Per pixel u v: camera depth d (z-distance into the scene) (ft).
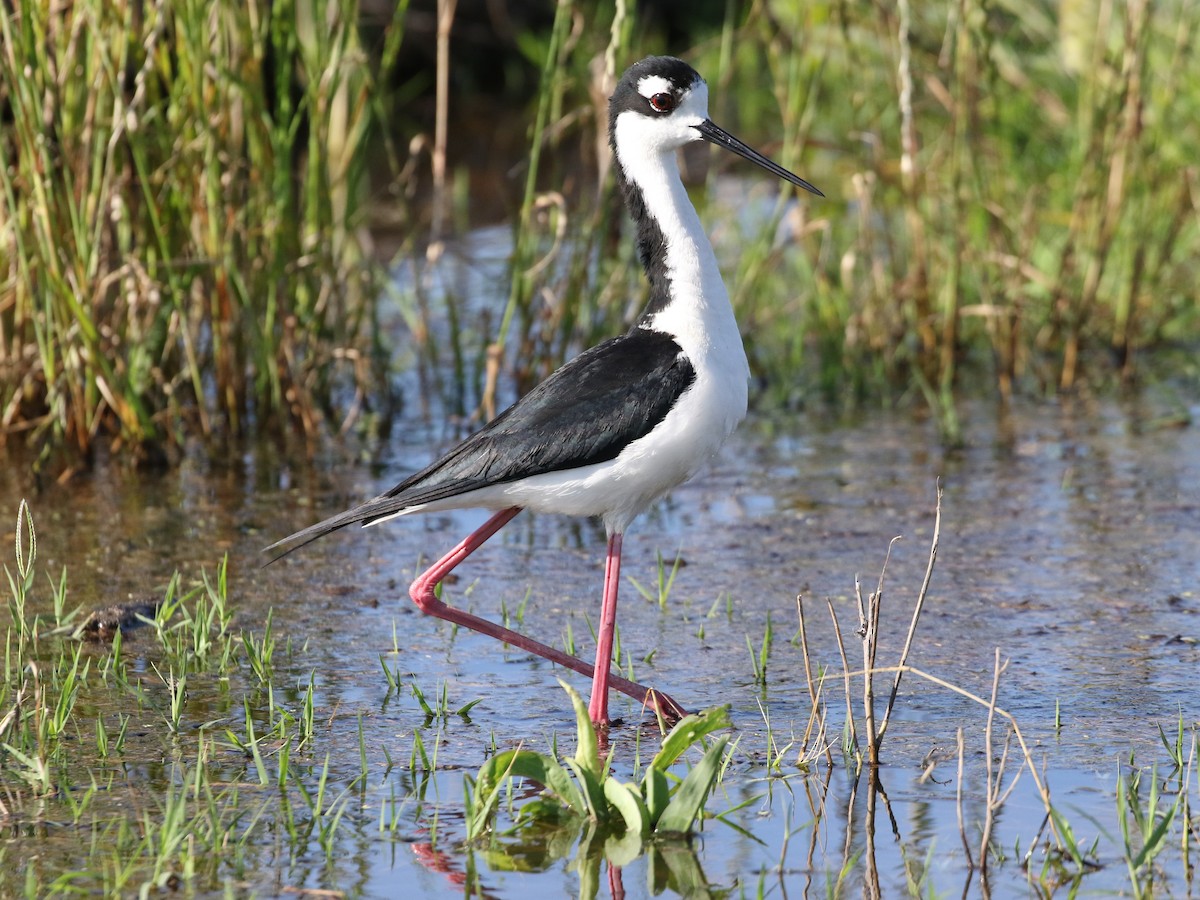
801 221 49.19
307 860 20.58
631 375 25.21
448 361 48.62
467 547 26.50
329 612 30.53
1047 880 19.95
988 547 33.14
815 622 29.43
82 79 38.09
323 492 38.17
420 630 29.60
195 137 39.73
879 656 27.55
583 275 43.16
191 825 21.22
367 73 41.50
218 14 37.96
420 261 56.65
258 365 41.65
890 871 20.39
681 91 25.93
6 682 26.00
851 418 44.01
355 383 45.98
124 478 39.19
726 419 25.75
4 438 40.50
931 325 46.26
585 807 21.94
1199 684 25.86
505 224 61.31
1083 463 38.78
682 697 26.09
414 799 22.45
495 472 25.26
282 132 40.11
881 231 52.47
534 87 80.59
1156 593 30.17
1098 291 48.96
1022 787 22.48
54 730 23.88
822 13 51.57
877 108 49.65
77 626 29.07
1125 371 45.50
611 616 25.40
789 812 22.00
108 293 40.16
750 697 26.07
